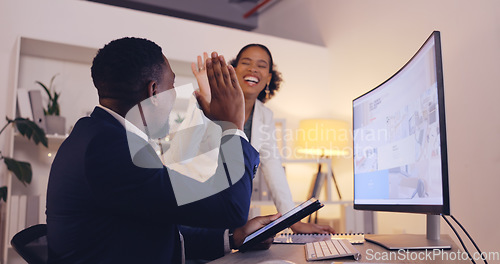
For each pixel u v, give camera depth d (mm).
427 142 1108
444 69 2963
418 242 1259
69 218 873
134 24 3451
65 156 907
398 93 1331
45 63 3418
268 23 5102
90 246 873
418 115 1177
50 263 905
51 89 3420
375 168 1477
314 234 1573
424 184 1125
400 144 1296
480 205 2617
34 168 3287
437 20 3068
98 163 853
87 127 914
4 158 2838
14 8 3168
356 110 1686
